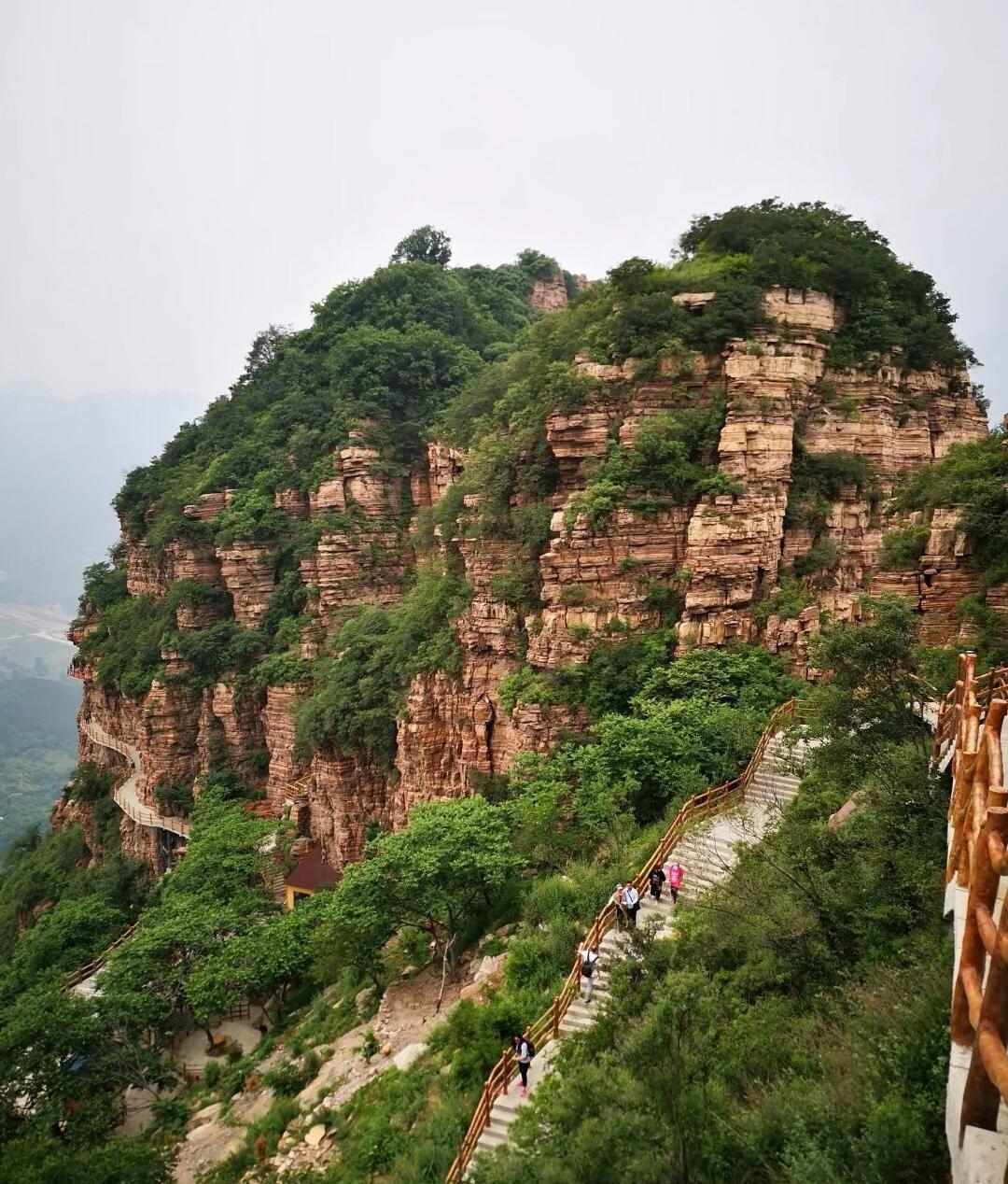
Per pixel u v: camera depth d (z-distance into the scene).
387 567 65.56
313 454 68.88
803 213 49.75
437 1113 21.08
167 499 76.25
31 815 168.88
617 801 31.14
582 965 22.84
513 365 59.78
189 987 36.34
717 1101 15.04
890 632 25.66
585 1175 14.41
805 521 39.44
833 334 43.03
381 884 30.83
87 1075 32.81
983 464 34.44
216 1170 26.12
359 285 81.50
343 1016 33.25
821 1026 16.16
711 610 36.59
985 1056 7.07
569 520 38.31
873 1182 11.31
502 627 42.31
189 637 67.75
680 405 39.72
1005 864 7.46
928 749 22.17
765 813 27.17
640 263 44.09
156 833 67.31
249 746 65.62
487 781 40.84
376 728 52.03
